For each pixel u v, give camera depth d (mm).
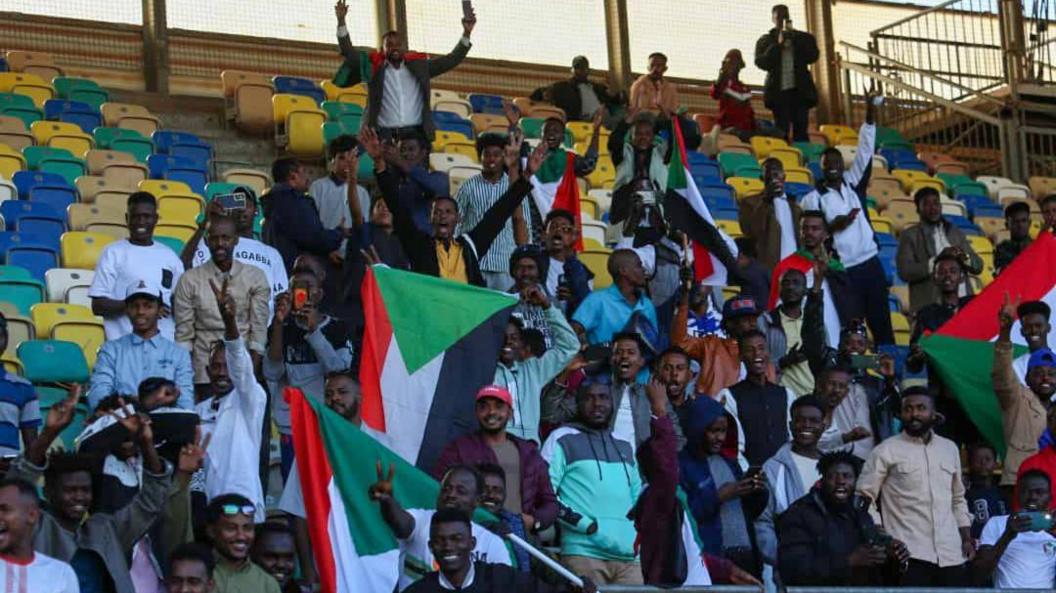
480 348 26703
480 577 22312
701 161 47312
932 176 51250
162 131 43469
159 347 26375
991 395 32188
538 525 24750
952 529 28000
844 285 35250
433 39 53875
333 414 24172
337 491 23953
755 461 29031
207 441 22500
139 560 22547
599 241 40531
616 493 25312
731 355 31203
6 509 19844
